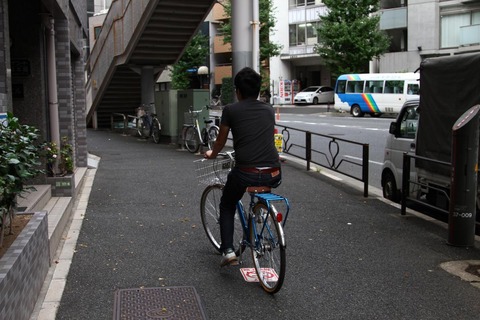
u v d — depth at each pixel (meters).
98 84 22.56
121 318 3.99
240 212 5.07
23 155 4.00
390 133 8.73
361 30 34.62
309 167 11.66
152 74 20.44
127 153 14.97
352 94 33.12
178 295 4.47
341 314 4.16
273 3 44.97
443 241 6.16
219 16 49.69
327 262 5.39
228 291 4.61
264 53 42.41
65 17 8.77
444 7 34.62
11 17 7.77
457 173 5.83
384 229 6.69
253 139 4.59
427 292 4.61
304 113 36.59
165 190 9.12
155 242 6.00
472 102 6.49
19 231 4.30
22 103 7.89
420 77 7.60
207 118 15.71
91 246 5.82
